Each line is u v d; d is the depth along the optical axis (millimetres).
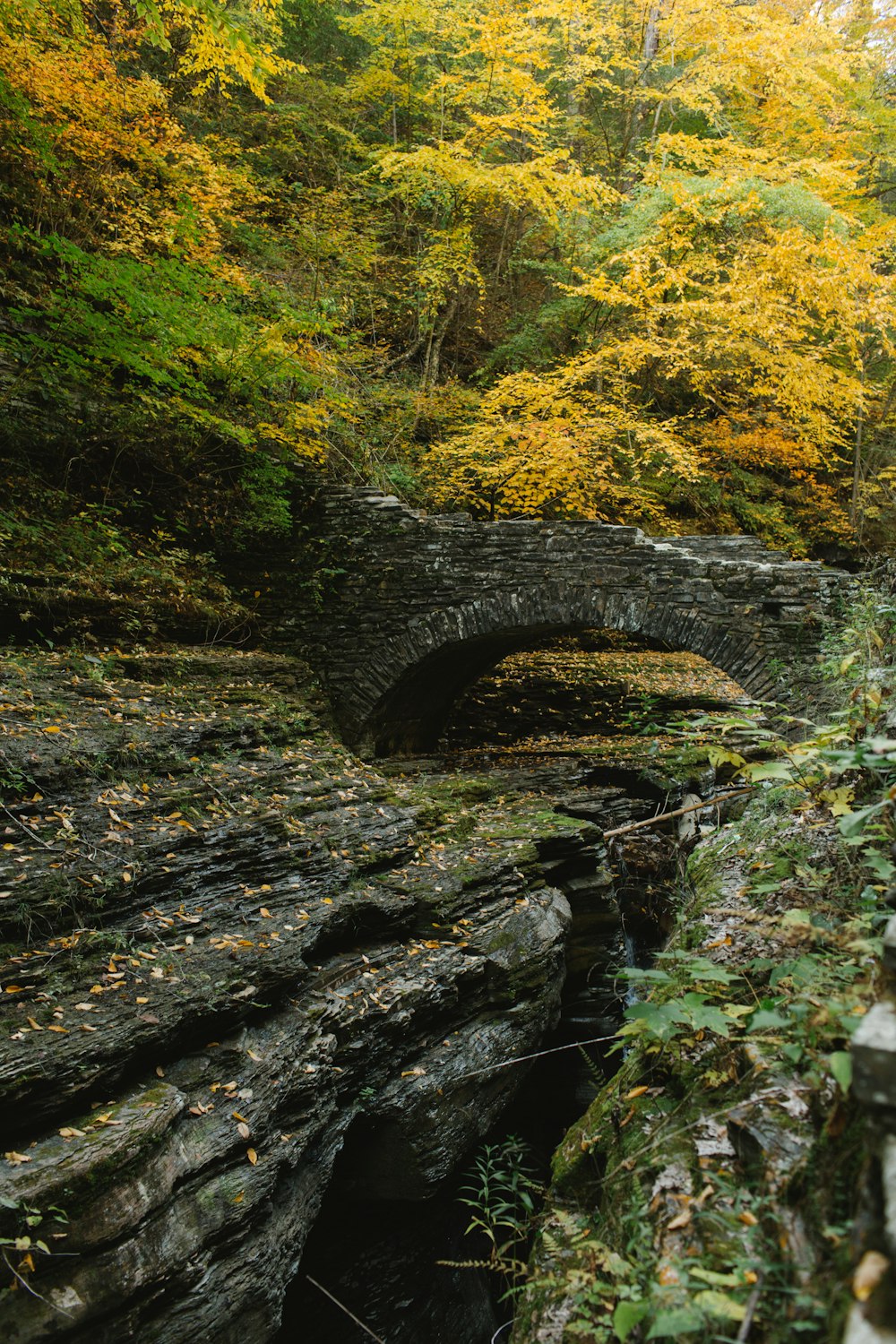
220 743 7430
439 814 8773
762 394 15891
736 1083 2334
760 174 14125
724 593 10516
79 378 9781
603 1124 2822
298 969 5246
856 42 17609
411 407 15289
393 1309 5742
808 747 3189
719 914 3402
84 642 8406
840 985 2229
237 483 12078
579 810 10172
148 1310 3592
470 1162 6250
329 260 16094
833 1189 1677
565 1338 2082
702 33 16219
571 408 13562
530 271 18969
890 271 15367
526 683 15219
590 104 19547
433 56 18062
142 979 4652
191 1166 3994
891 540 17094
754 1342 1531
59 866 5047
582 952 8625
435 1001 6059
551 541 11141
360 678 11742
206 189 12859
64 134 10859
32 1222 3271
